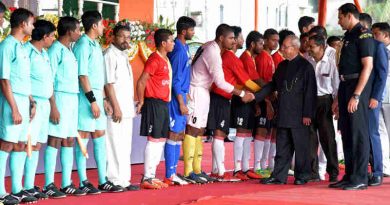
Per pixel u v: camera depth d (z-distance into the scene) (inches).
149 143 309.1
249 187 315.0
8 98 254.8
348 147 301.9
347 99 297.7
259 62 357.4
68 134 279.3
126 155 301.9
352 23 299.6
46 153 277.4
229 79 343.3
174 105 318.7
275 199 266.1
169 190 302.0
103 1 473.4
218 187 315.3
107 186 293.9
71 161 285.4
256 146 361.4
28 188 270.5
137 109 309.3
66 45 280.8
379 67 300.2
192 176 329.4
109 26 387.9
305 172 328.2
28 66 262.7
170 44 310.2
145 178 310.8
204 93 331.0
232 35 331.6
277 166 328.8
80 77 282.5
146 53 421.1
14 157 261.9
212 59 327.3
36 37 270.8
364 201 262.5
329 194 282.7
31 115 264.7
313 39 335.9
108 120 298.0
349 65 296.7
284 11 850.1
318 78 336.8
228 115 344.5
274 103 354.3
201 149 339.0
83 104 287.0
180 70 318.0
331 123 336.5
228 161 447.5
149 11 514.3
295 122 326.0
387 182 328.8
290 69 329.1
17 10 262.5
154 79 307.0
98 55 288.5
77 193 281.7
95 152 294.4
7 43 257.4
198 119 329.1
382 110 356.5
